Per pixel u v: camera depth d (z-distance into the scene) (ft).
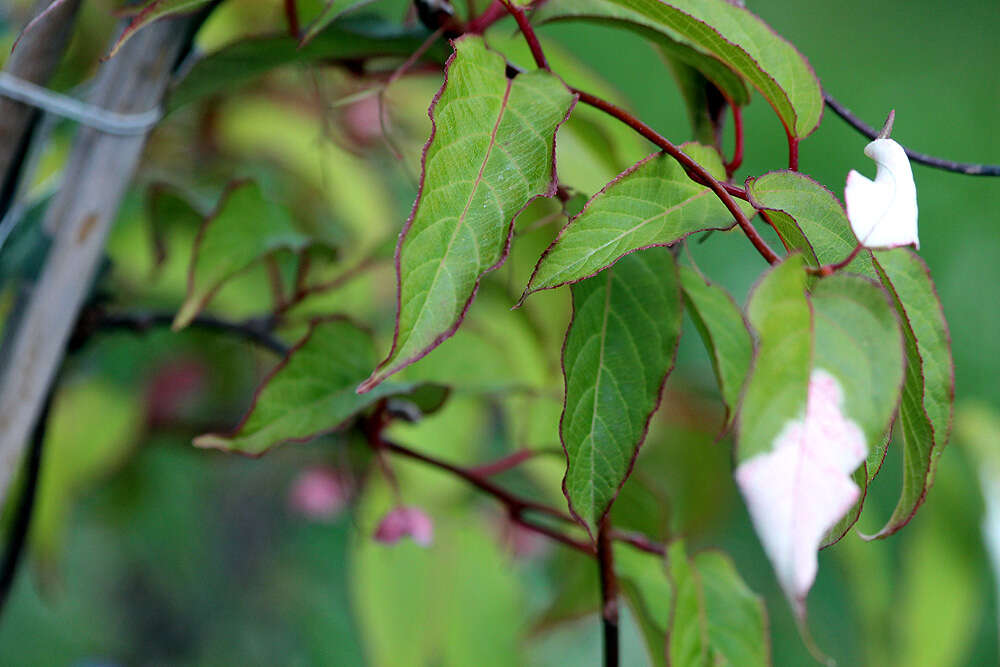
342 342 3.99
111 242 5.21
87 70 5.18
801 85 3.63
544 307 4.51
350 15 3.96
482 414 5.19
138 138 4.03
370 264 4.38
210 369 6.27
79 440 5.59
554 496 5.02
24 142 3.99
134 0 4.01
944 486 5.16
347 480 4.92
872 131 3.77
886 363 3.30
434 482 5.01
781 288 3.33
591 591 4.35
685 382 5.72
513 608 5.07
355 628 6.98
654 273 3.64
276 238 4.19
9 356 4.03
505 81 3.54
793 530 3.24
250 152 5.70
